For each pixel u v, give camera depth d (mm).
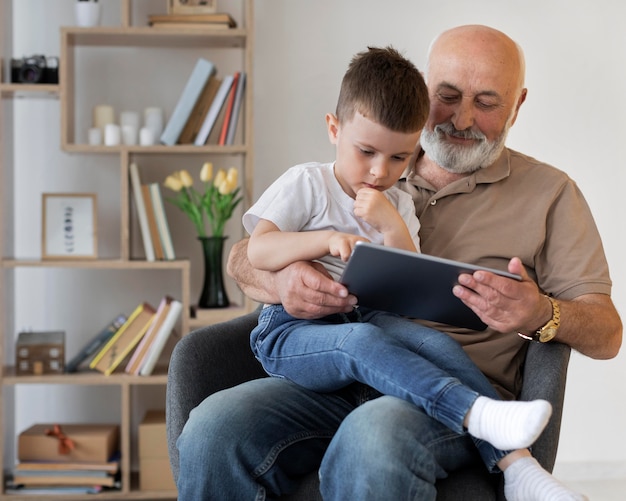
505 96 2061
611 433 3652
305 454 1762
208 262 3232
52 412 3473
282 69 3473
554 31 3551
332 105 3488
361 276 1637
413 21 3498
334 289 1682
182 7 3205
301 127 3486
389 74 1767
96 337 3258
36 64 3219
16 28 3379
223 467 1644
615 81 3574
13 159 3381
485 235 2051
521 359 2033
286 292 1744
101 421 3486
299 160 3492
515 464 1583
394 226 1762
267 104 3475
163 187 3451
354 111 1774
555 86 3562
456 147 2062
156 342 3166
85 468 3154
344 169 1819
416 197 2131
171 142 3191
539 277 2074
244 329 2035
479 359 1984
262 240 1774
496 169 2098
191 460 1653
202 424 1664
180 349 1921
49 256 3215
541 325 1835
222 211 3215
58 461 3162
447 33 2125
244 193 3217
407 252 1572
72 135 3268
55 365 3189
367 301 1736
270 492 1719
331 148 3498
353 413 1597
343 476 1558
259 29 3461
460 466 1683
